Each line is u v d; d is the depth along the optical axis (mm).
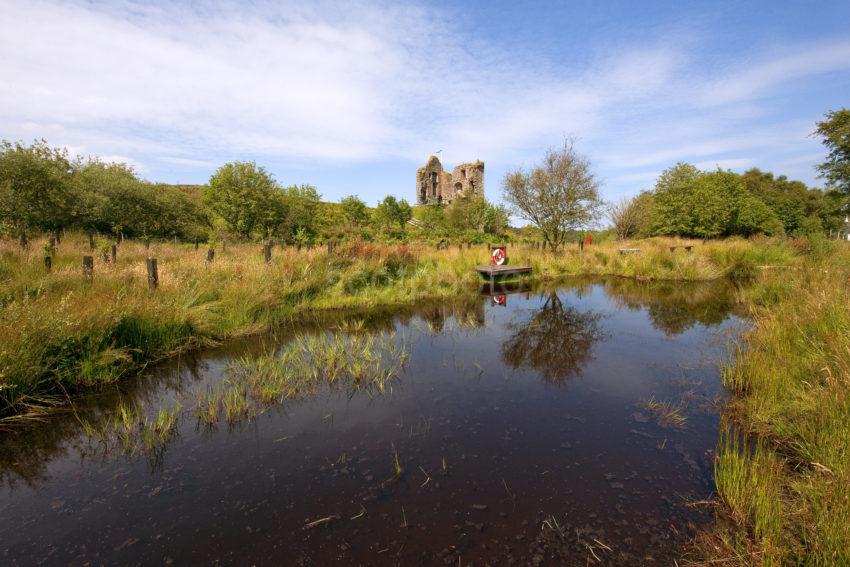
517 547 2119
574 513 2369
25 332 4008
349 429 3426
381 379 4523
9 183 15547
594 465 2855
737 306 8234
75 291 5793
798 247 14789
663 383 4375
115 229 21016
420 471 2803
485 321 7406
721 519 2297
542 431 3357
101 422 3578
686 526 2254
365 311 8195
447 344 5949
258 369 4773
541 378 4578
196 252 12266
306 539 2193
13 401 3678
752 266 12570
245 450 3119
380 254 11555
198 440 3271
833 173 17734
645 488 2592
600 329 6754
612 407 3805
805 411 3146
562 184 15539
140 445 3205
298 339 6094
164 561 2062
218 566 2023
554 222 15961
